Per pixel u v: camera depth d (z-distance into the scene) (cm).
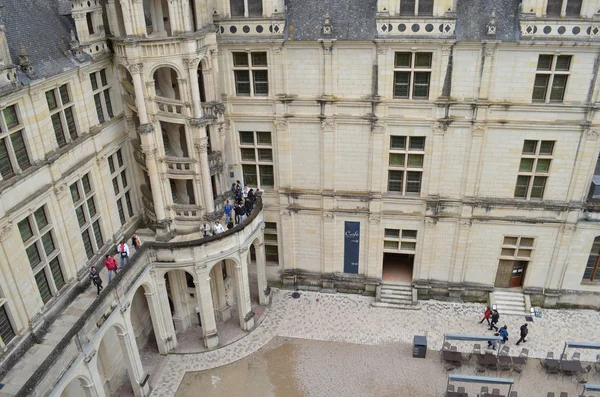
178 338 3253
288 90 3112
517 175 3127
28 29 2347
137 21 2556
